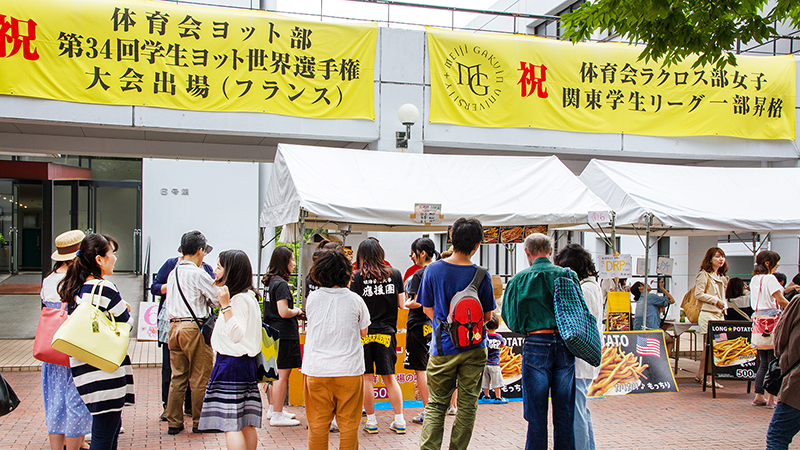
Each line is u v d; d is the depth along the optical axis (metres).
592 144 11.74
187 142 12.47
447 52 11.09
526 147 11.45
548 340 4.57
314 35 10.52
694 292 9.30
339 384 4.44
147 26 9.84
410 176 8.49
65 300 4.21
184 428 6.17
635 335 8.34
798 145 12.73
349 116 10.68
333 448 5.54
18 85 9.34
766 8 14.12
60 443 4.43
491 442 5.85
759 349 7.49
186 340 5.82
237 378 4.58
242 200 16.45
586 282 5.19
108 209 18.64
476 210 7.92
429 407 4.71
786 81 12.60
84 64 9.59
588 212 8.25
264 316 6.53
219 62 10.12
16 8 9.31
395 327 6.22
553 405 4.57
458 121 11.11
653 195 9.23
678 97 12.11
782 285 7.95
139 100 9.80
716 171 10.38
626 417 6.93
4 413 4.14
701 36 6.88
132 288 16.89
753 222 8.98
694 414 7.10
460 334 4.58
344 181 7.95
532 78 11.44
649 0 6.29
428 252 6.46
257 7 15.66
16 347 10.96
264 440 5.81
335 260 4.57
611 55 11.82
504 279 19.00
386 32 10.88
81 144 11.98
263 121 10.33
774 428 4.86
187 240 5.96
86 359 3.94
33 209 18.03
